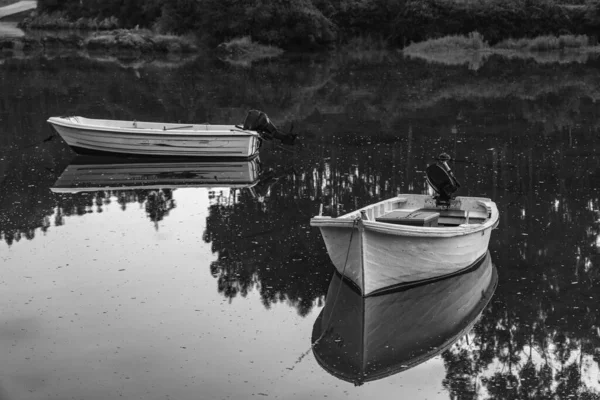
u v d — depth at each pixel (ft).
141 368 27.58
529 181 52.90
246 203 48.67
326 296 33.83
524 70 123.24
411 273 33.65
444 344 29.71
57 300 33.27
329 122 77.36
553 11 167.22
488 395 26.17
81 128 61.00
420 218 33.94
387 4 173.78
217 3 168.25
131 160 61.46
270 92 99.50
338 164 59.06
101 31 187.73
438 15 167.94
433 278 34.73
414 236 32.04
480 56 148.97
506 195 49.37
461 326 31.14
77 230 42.91
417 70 124.98
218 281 35.53
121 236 41.88
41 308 32.45
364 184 52.75
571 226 42.83
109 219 45.11
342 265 33.86
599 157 60.08
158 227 43.55
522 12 165.68
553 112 82.02
